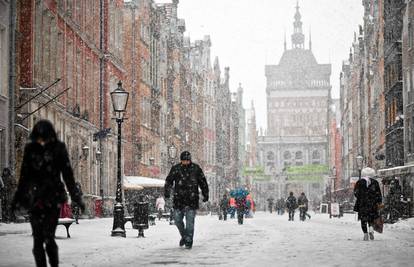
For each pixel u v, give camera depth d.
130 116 60.78
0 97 29.95
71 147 41.00
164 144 74.81
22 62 32.75
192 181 16.77
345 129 118.94
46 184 9.11
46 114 35.78
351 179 59.47
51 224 9.16
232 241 20.38
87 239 20.03
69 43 41.03
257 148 185.12
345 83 118.94
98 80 48.75
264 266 12.06
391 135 61.19
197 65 97.75
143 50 64.06
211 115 107.56
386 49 64.00
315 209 105.19
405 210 38.50
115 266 12.12
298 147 190.38
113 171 51.94
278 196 173.38
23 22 32.84
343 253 15.19
